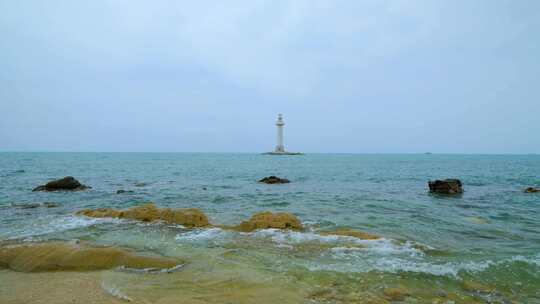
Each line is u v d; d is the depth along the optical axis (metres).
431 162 103.75
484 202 20.62
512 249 9.88
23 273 7.65
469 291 6.71
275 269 7.79
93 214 14.45
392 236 11.48
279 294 6.32
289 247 9.80
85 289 6.64
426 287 6.83
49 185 25.22
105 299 6.14
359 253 9.23
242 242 10.37
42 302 6.02
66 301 6.06
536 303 6.23
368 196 23.45
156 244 10.06
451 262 8.47
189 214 13.17
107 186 29.41
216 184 32.41
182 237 10.99
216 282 6.95
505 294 6.61
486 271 7.83
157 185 30.92
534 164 87.12
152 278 7.23
